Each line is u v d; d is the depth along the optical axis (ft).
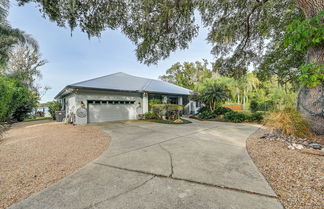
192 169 9.09
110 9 14.23
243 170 8.79
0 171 9.12
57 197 6.49
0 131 18.65
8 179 8.15
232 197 6.23
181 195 6.45
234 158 10.87
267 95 71.97
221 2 17.66
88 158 11.38
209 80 71.10
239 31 23.52
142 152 12.68
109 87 35.01
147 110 41.16
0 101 24.76
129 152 12.74
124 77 49.44
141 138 18.04
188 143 15.44
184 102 55.01
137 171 8.95
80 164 10.21
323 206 5.33
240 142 15.55
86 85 32.60
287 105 16.61
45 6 11.41
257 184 7.18
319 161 8.88
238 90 74.69
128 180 7.86
